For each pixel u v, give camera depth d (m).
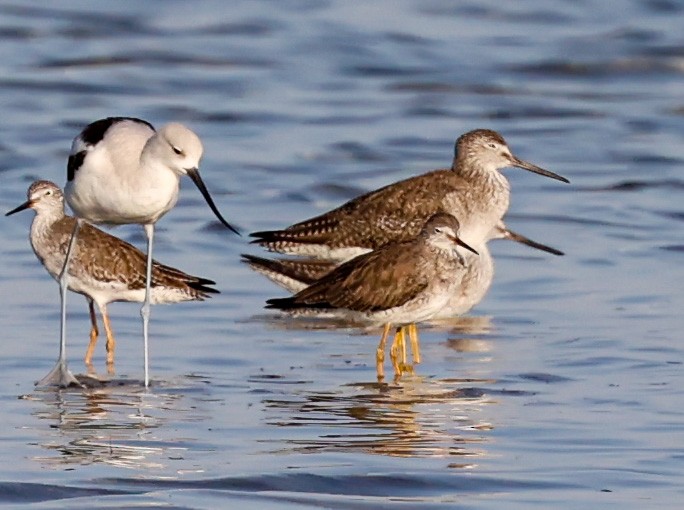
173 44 36.41
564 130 29.70
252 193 24.36
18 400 13.75
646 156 27.53
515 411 13.54
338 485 11.40
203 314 17.55
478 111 31.33
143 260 16.55
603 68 35.25
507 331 16.94
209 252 20.78
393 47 36.84
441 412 13.52
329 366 15.34
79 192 14.96
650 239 21.73
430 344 16.41
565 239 21.78
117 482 11.36
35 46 35.56
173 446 12.34
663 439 12.66
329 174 25.80
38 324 16.84
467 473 11.73
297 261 18.77
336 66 35.16
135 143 14.77
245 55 35.75
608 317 17.47
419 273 15.59
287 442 12.52
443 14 40.38
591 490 11.37
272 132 28.97
